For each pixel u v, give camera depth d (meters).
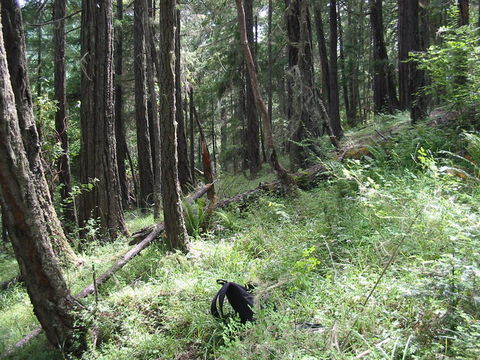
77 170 20.34
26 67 7.24
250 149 19.09
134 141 31.22
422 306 3.28
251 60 7.93
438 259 3.79
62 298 4.61
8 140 4.18
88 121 10.05
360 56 27.95
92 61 10.05
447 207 4.39
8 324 5.93
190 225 7.64
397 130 10.34
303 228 6.12
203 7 16.70
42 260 4.48
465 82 7.66
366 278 3.93
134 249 6.93
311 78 10.02
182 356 3.95
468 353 2.59
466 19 9.45
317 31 18.73
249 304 3.92
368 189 5.52
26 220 4.34
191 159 22.75
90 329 4.63
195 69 19.72
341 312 3.37
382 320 3.31
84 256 8.17
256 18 22.47
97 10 9.99
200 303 4.55
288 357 2.89
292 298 3.95
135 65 16.67
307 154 10.02
